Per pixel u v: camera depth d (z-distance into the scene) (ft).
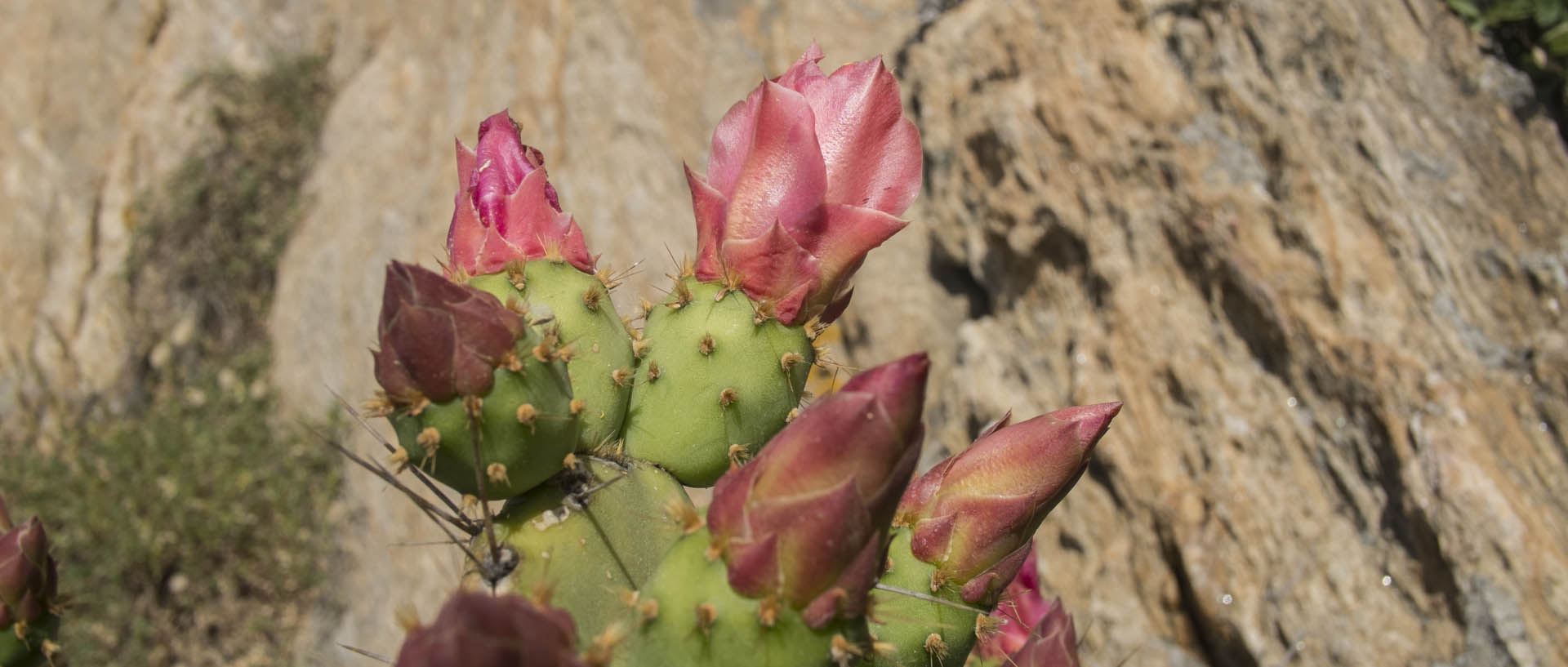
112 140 32.83
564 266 5.40
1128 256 14.73
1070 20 16.22
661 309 5.65
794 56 20.25
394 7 31.76
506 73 23.67
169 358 30.55
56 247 31.63
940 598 4.83
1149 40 15.49
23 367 30.27
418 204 23.89
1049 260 15.62
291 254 29.43
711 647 4.06
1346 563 12.34
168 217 31.27
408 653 3.27
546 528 4.97
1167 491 13.65
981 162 16.69
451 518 5.07
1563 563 11.06
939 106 17.37
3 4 34.24
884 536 4.25
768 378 5.41
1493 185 13.29
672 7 21.90
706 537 4.24
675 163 20.62
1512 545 11.32
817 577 4.02
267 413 27.53
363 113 27.78
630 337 5.59
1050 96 15.89
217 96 32.65
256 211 31.17
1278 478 13.04
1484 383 12.18
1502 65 13.96
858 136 5.53
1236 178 14.17
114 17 34.06
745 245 5.45
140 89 33.45
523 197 5.46
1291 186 13.82
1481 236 13.00
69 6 34.04
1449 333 12.58
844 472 3.99
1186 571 13.19
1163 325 14.26
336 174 28.09
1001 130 16.15
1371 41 14.35
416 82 26.35
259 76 32.45
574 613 4.89
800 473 4.01
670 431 5.39
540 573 4.88
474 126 23.50
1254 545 12.91
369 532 23.17
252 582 25.59
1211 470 13.42
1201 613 13.03
